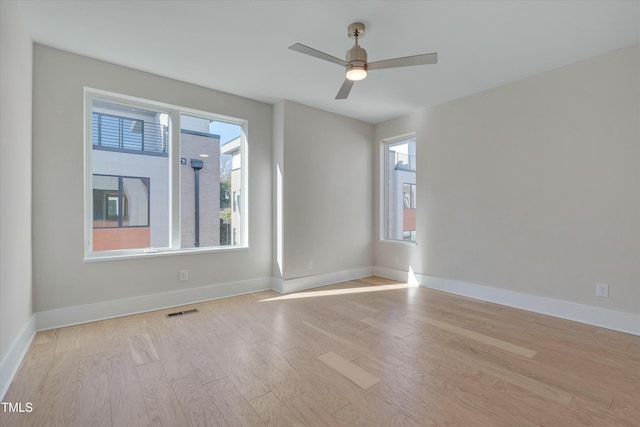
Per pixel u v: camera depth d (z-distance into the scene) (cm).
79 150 289
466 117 389
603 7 217
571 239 304
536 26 241
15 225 211
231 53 286
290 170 411
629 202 270
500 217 357
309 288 428
